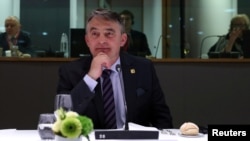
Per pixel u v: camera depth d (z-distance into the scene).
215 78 6.48
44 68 6.34
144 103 3.89
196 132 3.22
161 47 7.00
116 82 3.79
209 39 7.25
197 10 7.55
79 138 2.48
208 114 6.47
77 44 6.52
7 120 6.29
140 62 4.07
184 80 6.46
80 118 2.50
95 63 3.59
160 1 7.43
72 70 3.90
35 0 7.11
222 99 6.49
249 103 6.48
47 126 2.91
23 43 6.76
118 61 3.93
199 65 6.48
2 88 6.29
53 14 7.20
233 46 6.69
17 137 3.11
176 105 6.45
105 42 3.69
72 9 7.32
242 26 6.92
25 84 6.31
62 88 3.85
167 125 3.96
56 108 2.96
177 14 7.47
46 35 6.92
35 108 6.32
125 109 3.65
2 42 6.70
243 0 7.79
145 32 7.23
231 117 6.49
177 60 6.47
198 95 6.47
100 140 2.74
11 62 6.31
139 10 7.38
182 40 7.20
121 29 3.80
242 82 6.49
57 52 6.58
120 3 7.47
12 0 7.19
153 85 4.05
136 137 2.76
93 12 3.78
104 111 3.68
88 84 3.53
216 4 7.71
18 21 6.89
